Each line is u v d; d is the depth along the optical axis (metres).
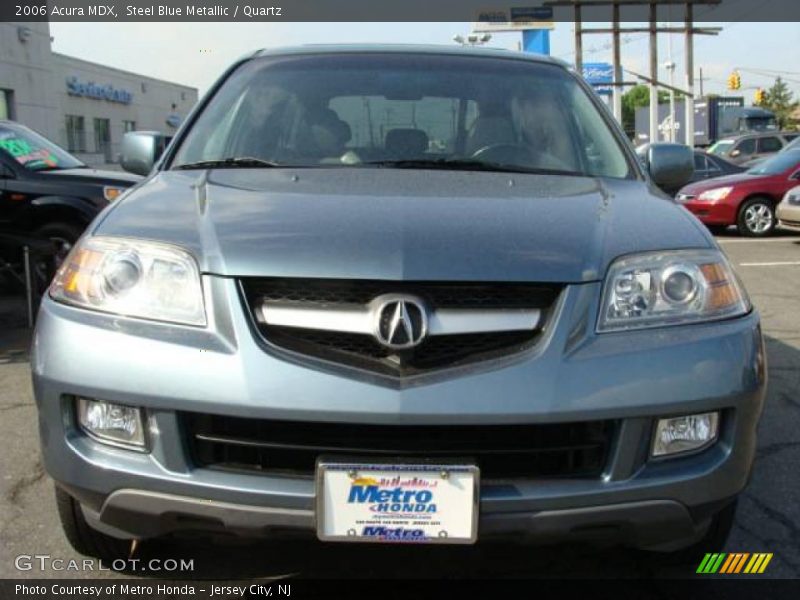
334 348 2.20
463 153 3.28
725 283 2.46
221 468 2.21
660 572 2.81
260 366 2.14
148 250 2.36
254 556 2.88
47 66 27.97
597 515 2.20
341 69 3.66
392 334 2.15
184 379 2.16
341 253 2.25
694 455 2.29
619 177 3.21
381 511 2.14
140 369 2.20
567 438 2.21
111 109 39.47
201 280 2.28
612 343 2.24
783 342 5.97
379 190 2.74
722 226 13.57
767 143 20.61
